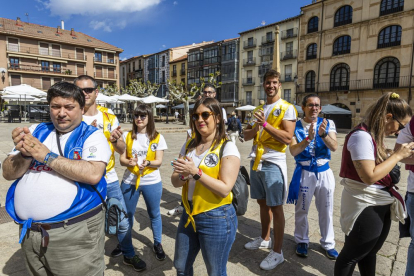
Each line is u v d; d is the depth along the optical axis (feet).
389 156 5.61
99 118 8.23
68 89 4.87
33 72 121.49
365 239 5.78
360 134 5.69
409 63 75.72
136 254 8.95
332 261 8.75
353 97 87.76
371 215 5.71
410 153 5.38
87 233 5.02
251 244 9.44
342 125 91.91
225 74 128.47
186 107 83.25
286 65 106.22
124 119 87.61
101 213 5.41
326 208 8.84
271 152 8.34
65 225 4.76
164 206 13.60
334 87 92.84
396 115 5.58
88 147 4.97
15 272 7.73
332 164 26.30
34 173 4.84
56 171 4.54
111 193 7.85
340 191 16.56
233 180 5.36
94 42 145.07
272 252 8.48
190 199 5.83
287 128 8.05
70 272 4.94
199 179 5.09
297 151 8.70
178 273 5.83
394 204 5.73
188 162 5.06
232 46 124.36
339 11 90.07
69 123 4.95
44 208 4.65
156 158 8.73
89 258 5.10
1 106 89.45
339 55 89.81
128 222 8.09
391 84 80.23
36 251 4.83
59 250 4.79
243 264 8.52
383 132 5.67
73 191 4.83
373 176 5.31
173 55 161.89
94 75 142.20
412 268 6.12
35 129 5.25
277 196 8.11
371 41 82.84
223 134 5.80
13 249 8.98
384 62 81.51
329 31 91.71
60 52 130.72
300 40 100.12
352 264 6.06
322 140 8.74
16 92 56.08
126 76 197.47
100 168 4.93
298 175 8.93
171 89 93.71
